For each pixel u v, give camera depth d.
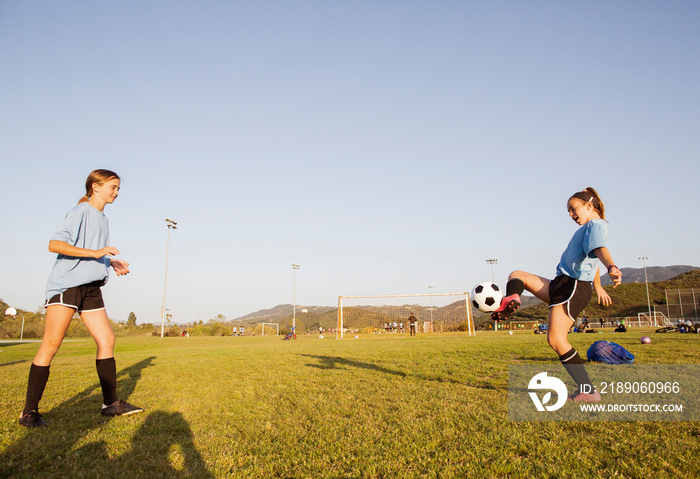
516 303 4.25
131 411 4.18
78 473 2.60
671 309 58.22
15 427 3.68
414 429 3.40
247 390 5.39
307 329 66.56
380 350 11.69
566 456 2.71
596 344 6.88
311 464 2.71
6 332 38.97
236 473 2.60
